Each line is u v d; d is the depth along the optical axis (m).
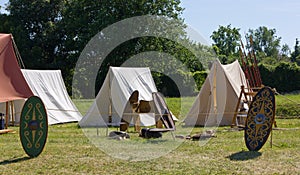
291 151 8.89
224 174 6.91
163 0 30.97
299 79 30.97
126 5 30.52
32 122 8.21
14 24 36.50
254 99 9.18
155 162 7.86
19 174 6.88
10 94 12.79
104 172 7.06
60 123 15.70
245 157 8.29
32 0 37.41
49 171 7.10
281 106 20.12
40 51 35.06
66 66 35.22
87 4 33.41
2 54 13.26
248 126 9.19
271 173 6.96
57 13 38.19
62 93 17.08
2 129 12.69
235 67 16.02
